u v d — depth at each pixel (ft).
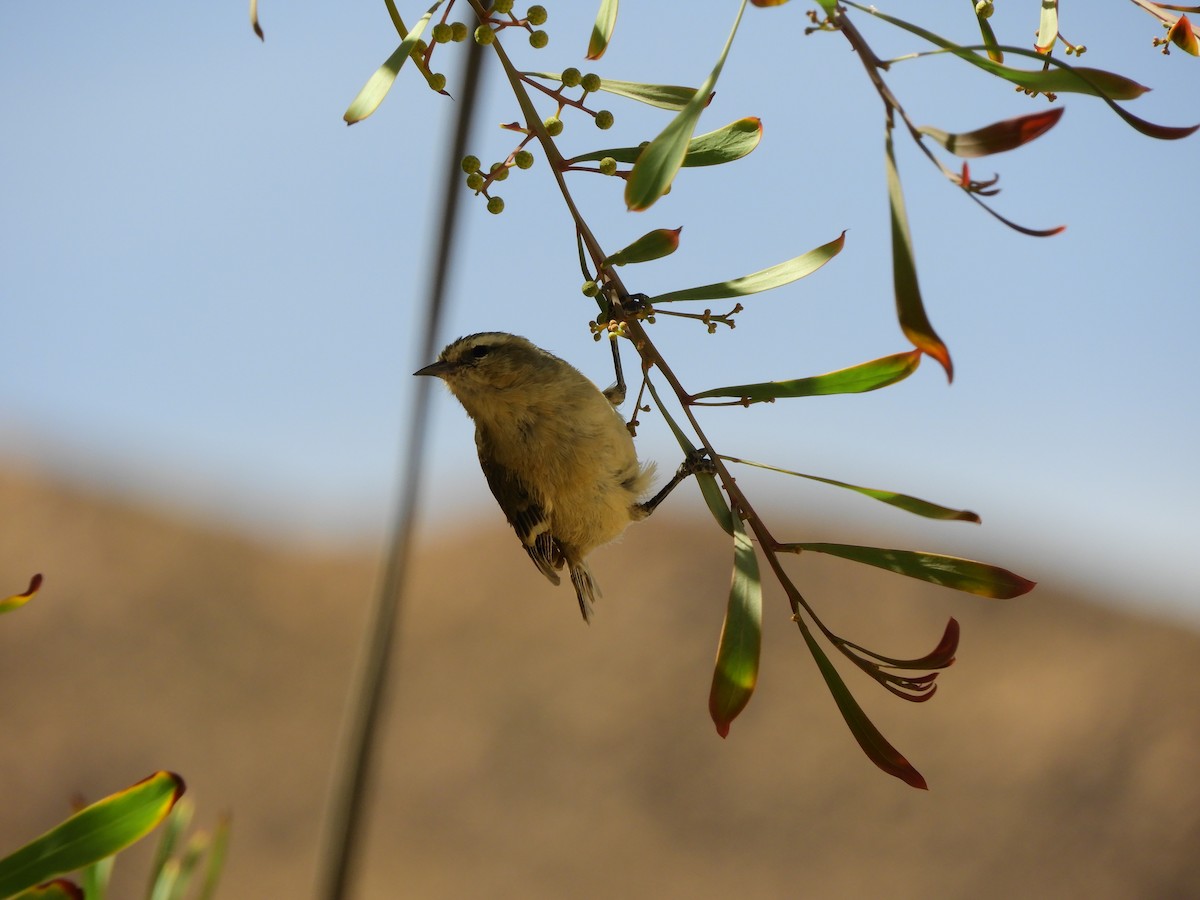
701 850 54.03
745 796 56.85
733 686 9.68
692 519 74.84
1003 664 64.08
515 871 52.80
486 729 61.21
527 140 11.17
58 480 76.69
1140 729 58.90
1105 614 66.59
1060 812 54.75
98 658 63.36
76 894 8.77
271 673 63.87
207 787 56.18
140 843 53.06
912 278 7.80
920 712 61.16
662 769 58.18
